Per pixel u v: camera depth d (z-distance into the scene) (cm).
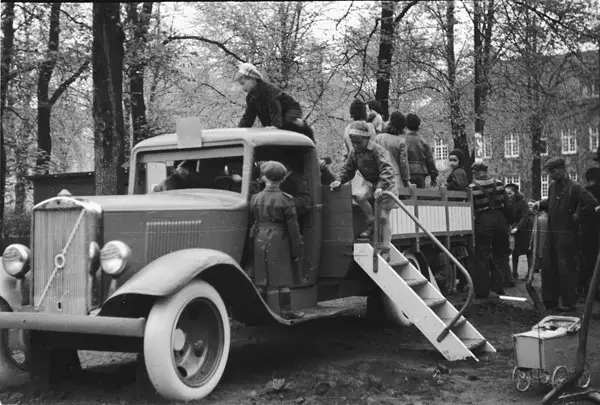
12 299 554
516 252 1358
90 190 1533
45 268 540
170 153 679
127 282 501
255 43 1756
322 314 977
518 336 526
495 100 1777
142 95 1794
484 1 1722
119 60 1211
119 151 1206
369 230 726
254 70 733
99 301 529
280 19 1739
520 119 1311
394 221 814
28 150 1941
